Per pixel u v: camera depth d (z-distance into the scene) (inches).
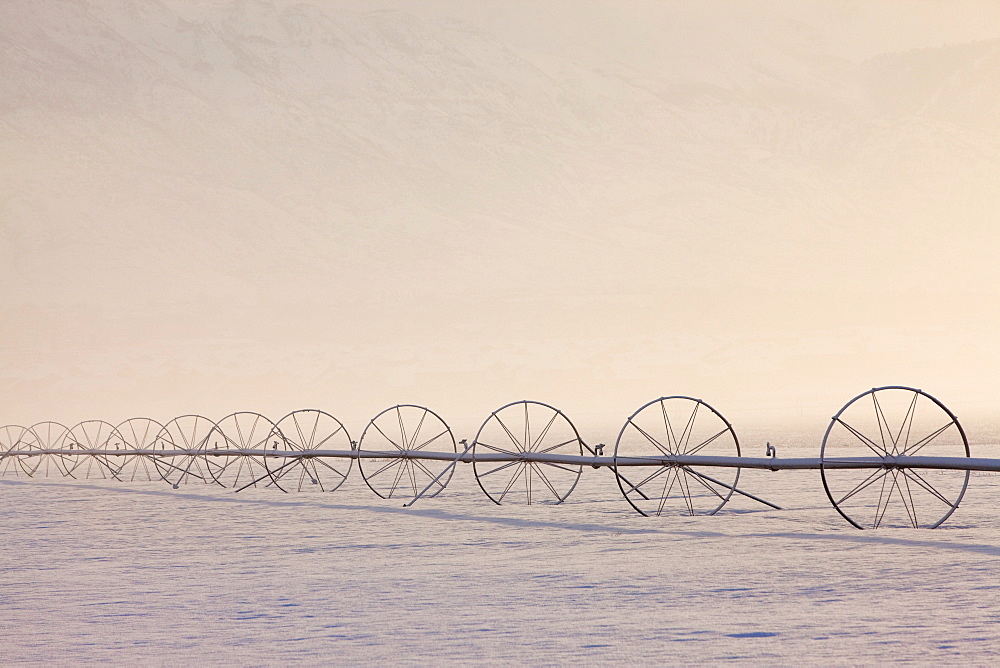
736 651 1457.9
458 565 2422.5
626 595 1940.2
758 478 5447.8
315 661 1464.1
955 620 1631.4
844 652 1435.8
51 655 1529.3
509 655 1472.7
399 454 4453.7
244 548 2871.6
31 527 3644.2
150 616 1835.6
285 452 5032.0
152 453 5861.2
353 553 2699.3
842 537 2822.3
